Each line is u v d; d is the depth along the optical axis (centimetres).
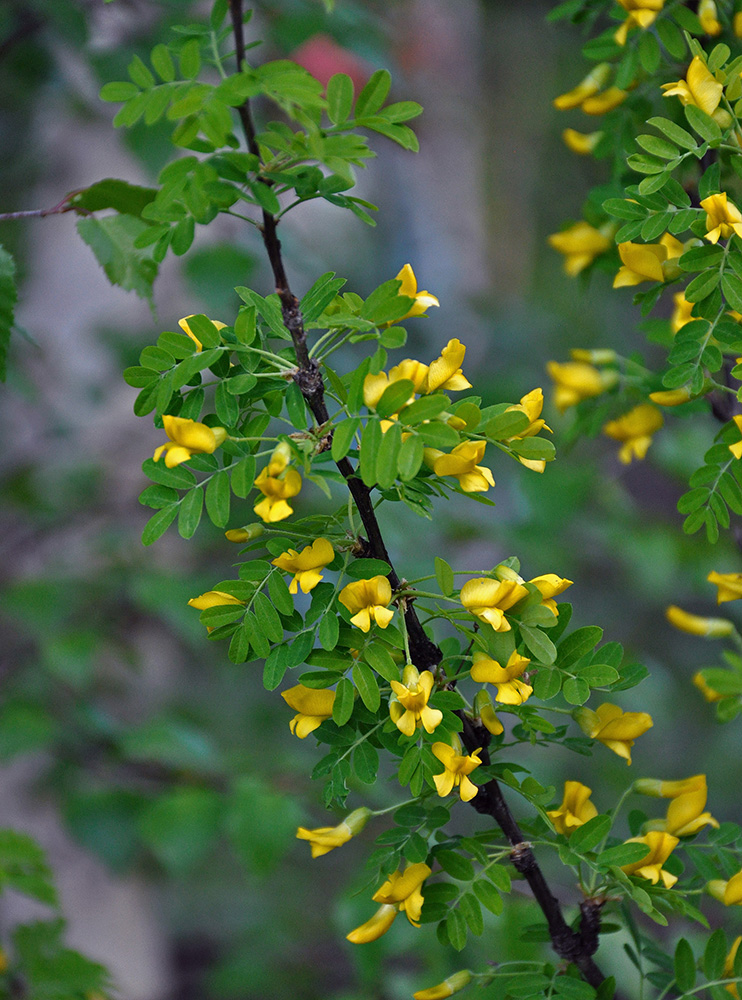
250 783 170
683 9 122
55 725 189
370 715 114
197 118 110
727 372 125
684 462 176
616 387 128
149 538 113
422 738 112
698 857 117
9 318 125
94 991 132
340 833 115
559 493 205
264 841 163
